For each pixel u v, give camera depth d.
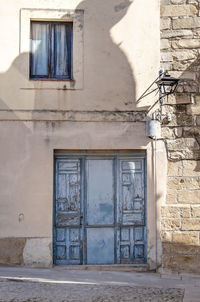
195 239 7.69
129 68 7.90
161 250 7.71
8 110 7.70
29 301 5.51
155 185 7.81
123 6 7.95
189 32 7.95
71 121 7.80
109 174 7.99
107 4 7.93
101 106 7.82
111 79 7.88
